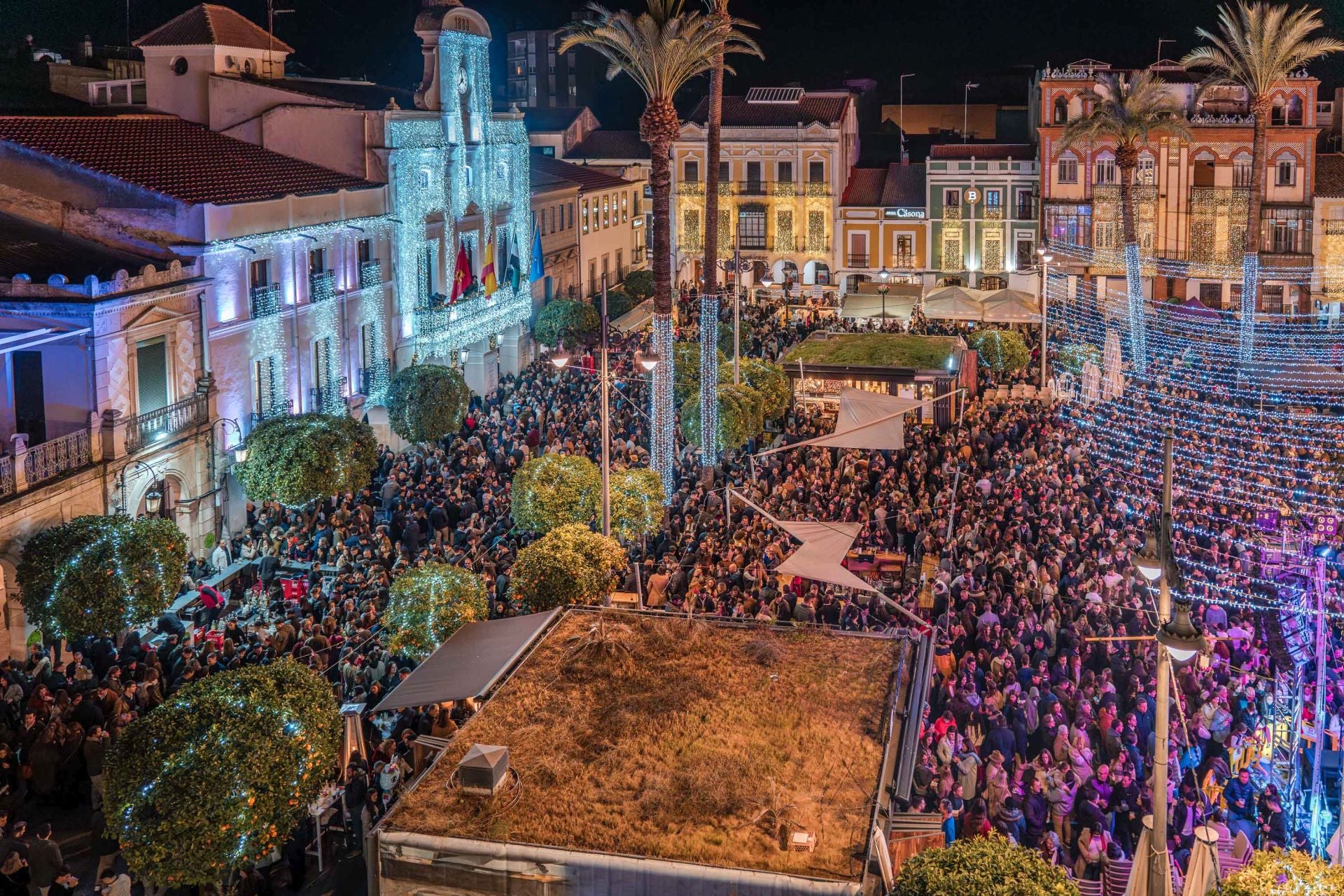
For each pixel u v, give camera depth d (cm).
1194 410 4669
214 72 4838
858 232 8419
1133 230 6341
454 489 3309
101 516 2541
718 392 3809
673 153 8675
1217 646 2395
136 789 1592
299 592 2794
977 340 5238
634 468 3189
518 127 6122
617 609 2056
